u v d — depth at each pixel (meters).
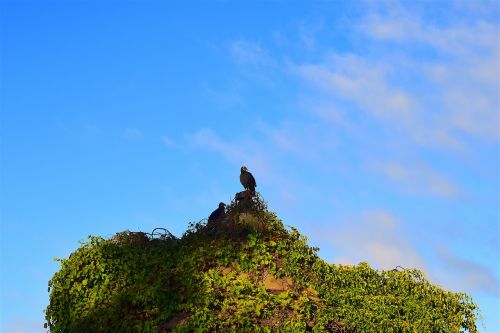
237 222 23.39
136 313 21.62
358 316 21.81
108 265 22.80
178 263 22.67
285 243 23.14
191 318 20.67
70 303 22.55
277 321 20.75
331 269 23.45
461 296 24.58
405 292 24.27
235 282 21.72
